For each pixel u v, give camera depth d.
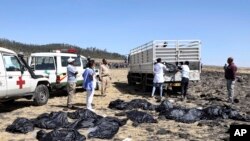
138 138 10.33
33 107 15.80
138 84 28.23
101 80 20.23
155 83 19.56
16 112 14.52
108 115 13.83
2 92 13.74
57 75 18.66
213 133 11.08
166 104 14.77
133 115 12.77
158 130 11.26
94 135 10.24
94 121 11.53
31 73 15.69
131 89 25.20
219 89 26.50
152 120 12.60
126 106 15.29
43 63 18.52
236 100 18.70
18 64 14.84
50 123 11.39
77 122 11.43
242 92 24.66
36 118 12.23
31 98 16.09
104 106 16.30
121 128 11.55
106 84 20.25
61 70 18.88
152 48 20.91
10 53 14.39
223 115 13.55
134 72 26.64
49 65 18.62
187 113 13.06
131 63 27.91
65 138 9.49
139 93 22.33
